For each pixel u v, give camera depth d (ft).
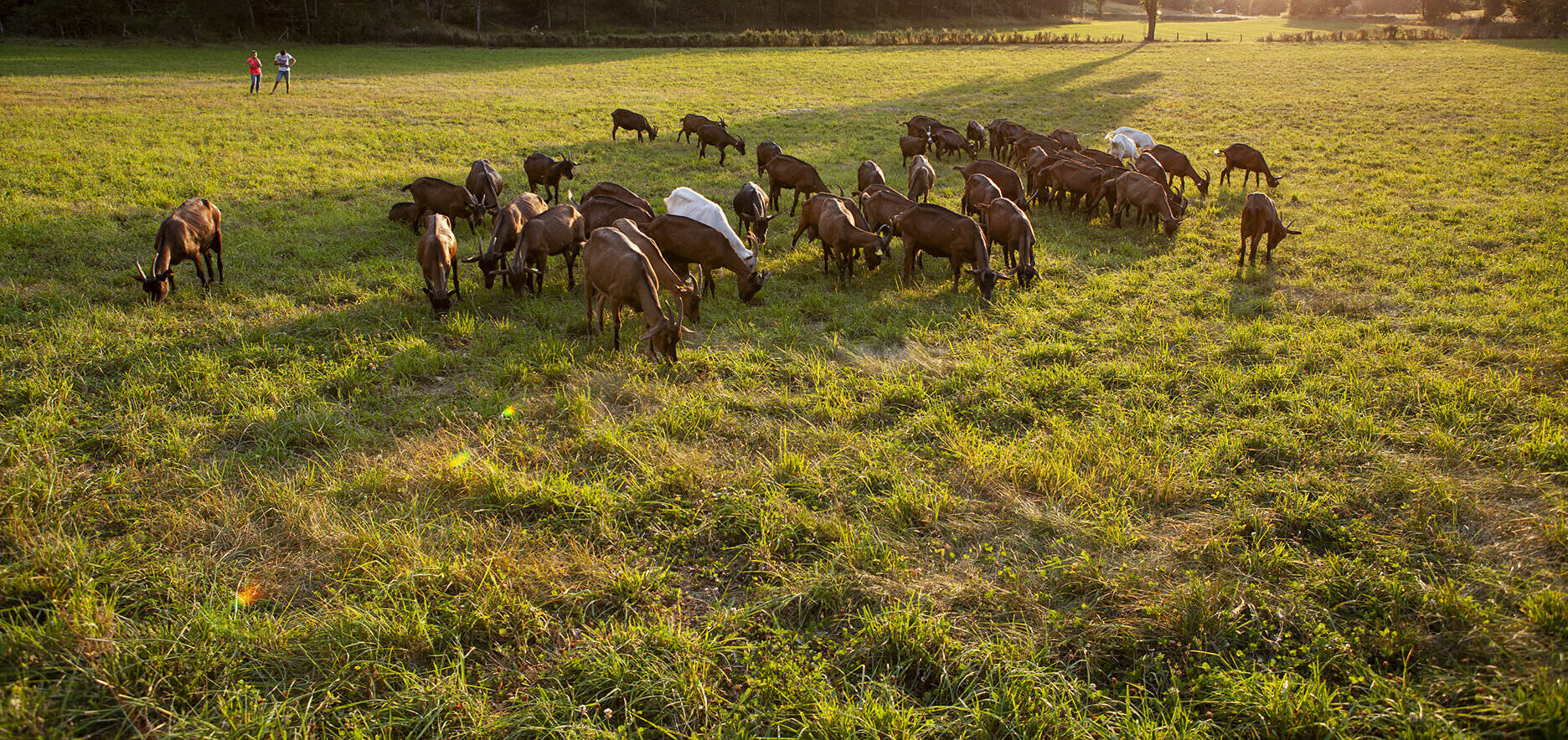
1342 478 21.49
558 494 20.57
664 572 18.22
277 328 30.66
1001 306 34.81
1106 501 20.57
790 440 23.63
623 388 26.68
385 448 23.02
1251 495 20.90
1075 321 33.22
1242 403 25.53
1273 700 14.43
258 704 14.40
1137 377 27.53
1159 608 16.78
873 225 42.57
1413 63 145.28
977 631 16.69
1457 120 84.28
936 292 36.78
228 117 79.61
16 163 54.80
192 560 17.89
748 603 17.65
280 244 41.01
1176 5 549.95
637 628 16.25
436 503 20.42
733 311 34.12
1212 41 217.97
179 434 22.98
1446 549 18.57
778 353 30.07
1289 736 14.16
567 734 14.07
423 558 17.97
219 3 208.13
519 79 126.41
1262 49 185.68
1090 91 115.24
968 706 14.87
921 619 16.37
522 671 15.79
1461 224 46.91
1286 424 24.44
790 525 19.66
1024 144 66.18
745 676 15.38
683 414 24.68
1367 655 16.06
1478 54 159.02
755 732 14.44
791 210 51.93
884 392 26.55
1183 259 41.93
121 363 27.17
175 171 55.88
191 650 15.34
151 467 21.27
